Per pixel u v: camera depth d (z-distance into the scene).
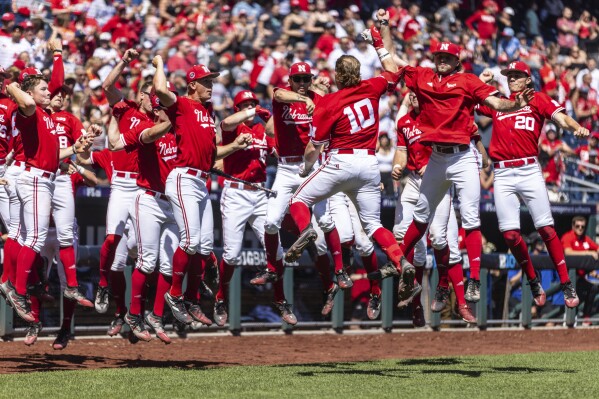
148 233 33.50
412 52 70.50
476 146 38.09
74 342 41.12
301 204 30.19
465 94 30.28
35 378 28.67
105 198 49.38
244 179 37.88
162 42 59.56
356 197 30.38
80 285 42.41
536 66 75.62
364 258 33.53
